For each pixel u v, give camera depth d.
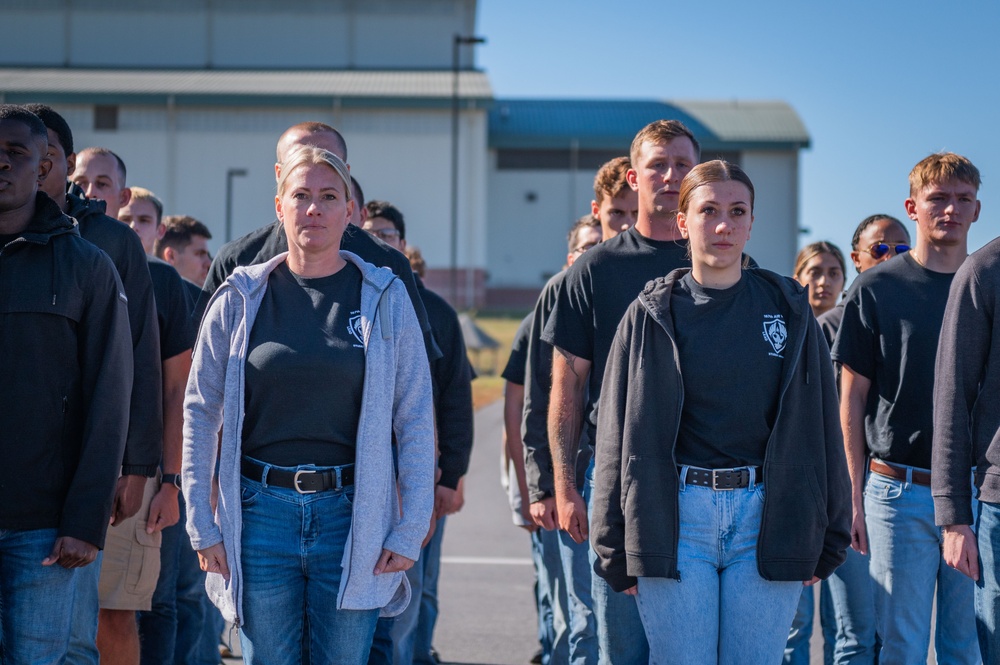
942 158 4.96
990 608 3.94
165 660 5.27
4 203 3.78
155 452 4.32
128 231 4.45
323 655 3.75
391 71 69.12
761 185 68.00
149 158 62.69
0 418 3.75
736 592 3.78
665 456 3.80
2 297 3.77
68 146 4.56
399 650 5.26
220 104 62.62
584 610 5.06
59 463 3.84
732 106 72.44
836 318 5.70
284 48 69.31
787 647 5.54
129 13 68.94
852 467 5.07
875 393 5.06
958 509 3.97
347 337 3.76
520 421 6.14
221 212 63.12
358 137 63.50
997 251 4.01
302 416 3.70
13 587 3.78
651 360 3.85
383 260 4.51
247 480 3.74
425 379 3.91
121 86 62.28
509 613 7.82
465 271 64.25
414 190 63.72
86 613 4.04
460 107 63.56
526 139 68.06
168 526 5.03
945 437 4.01
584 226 6.50
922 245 5.02
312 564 3.72
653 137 4.60
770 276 3.94
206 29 69.00
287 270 3.88
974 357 4.00
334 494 3.72
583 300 4.59
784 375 3.79
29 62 68.94
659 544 3.76
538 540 6.41
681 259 4.57
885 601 4.93
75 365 3.88
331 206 3.79
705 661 3.77
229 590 3.73
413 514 3.79
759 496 3.79
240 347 3.74
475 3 69.62
